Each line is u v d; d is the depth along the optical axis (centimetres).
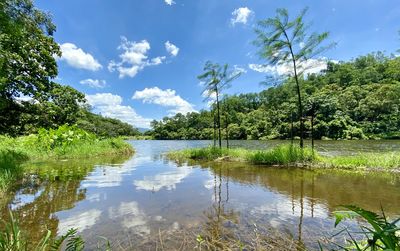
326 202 422
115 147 1728
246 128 4728
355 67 6431
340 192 496
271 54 1019
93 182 619
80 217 350
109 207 400
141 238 273
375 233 132
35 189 534
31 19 827
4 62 1038
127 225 316
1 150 1010
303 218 338
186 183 609
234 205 408
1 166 661
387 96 3819
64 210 384
